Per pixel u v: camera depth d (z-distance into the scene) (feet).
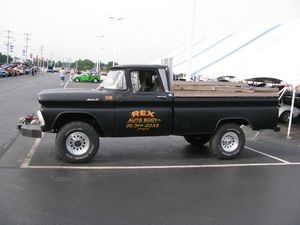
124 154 32.71
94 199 20.92
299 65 46.91
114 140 38.93
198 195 22.18
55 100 27.94
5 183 23.26
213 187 23.90
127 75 29.32
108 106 29.09
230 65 62.28
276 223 18.22
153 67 29.84
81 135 28.86
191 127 30.78
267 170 28.76
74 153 28.84
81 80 199.52
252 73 51.72
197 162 30.78
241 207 20.34
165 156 32.53
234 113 31.76
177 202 20.84
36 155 31.07
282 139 44.24
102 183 24.02
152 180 25.08
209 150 35.45
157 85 29.99
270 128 32.91
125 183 24.18
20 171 26.14
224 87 31.22
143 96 29.45
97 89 30.04
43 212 18.74
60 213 18.69
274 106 32.94
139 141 38.78
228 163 30.76
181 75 84.07
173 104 30.22
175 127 30.42
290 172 28.30
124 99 29.07
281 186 24.50
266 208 20.29
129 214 18.83
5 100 77.51
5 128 43.65
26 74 282.56
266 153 35.45
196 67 71.92
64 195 21.43
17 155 30.96
